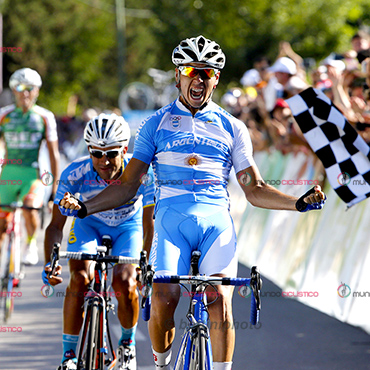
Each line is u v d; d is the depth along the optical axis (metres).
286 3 69.62
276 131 26.00
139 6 95.69
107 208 11.52
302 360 15.00
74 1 102.00
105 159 12.61
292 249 23.20
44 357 15.20
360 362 14.80
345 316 18.52
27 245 21.62
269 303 21.12
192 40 11.33
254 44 70.94
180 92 11.67
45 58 100.81
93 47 103.31
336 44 67.88
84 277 12.37
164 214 11.40
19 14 98.75
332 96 21.97
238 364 14.77
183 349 10.41
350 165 18.23
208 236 11.27
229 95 38.25
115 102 115.25
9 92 69.31
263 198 11.40
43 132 21.12
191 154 11.41
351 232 19.08
